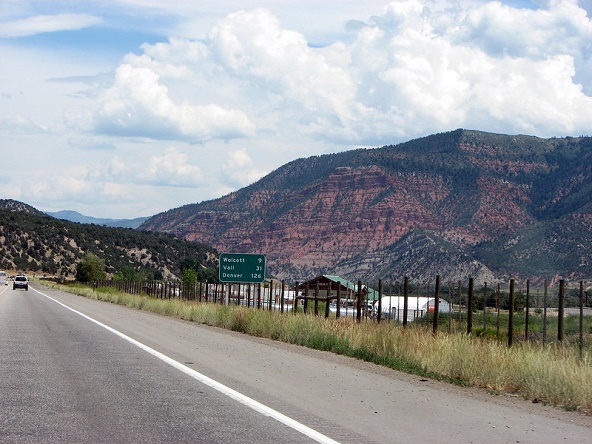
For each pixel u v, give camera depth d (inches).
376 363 677.9
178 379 509.4
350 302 2059.5
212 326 1173.1
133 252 7086.6
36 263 6658.5
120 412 378.9
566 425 400.5
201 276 5300.2
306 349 799.1
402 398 464.8
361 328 832.9
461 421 393.1
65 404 397.7
